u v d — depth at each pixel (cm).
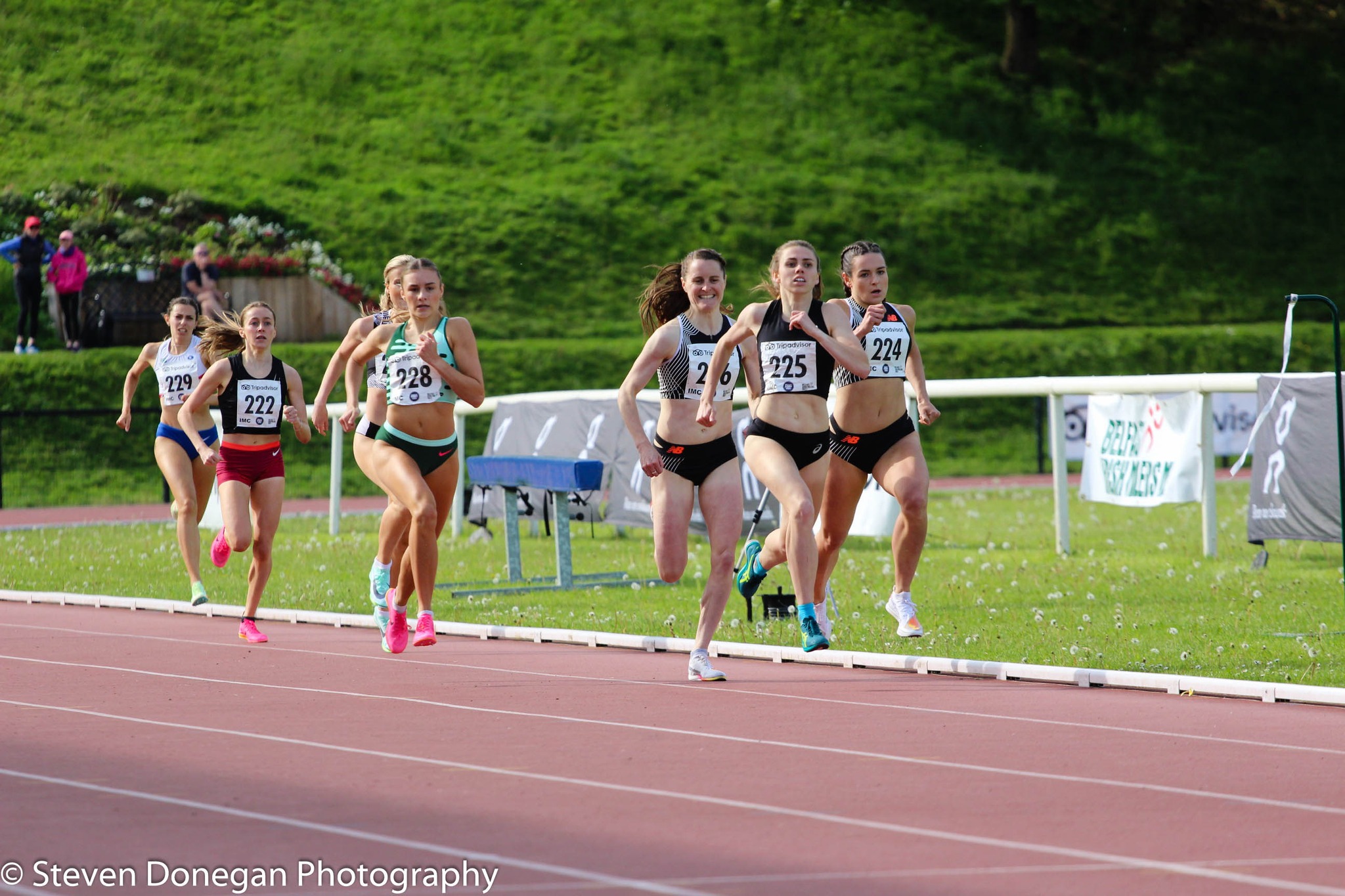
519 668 2845
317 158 12800
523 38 15175
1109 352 10912
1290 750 2030
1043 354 10806
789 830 1603
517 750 2036
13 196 11088
